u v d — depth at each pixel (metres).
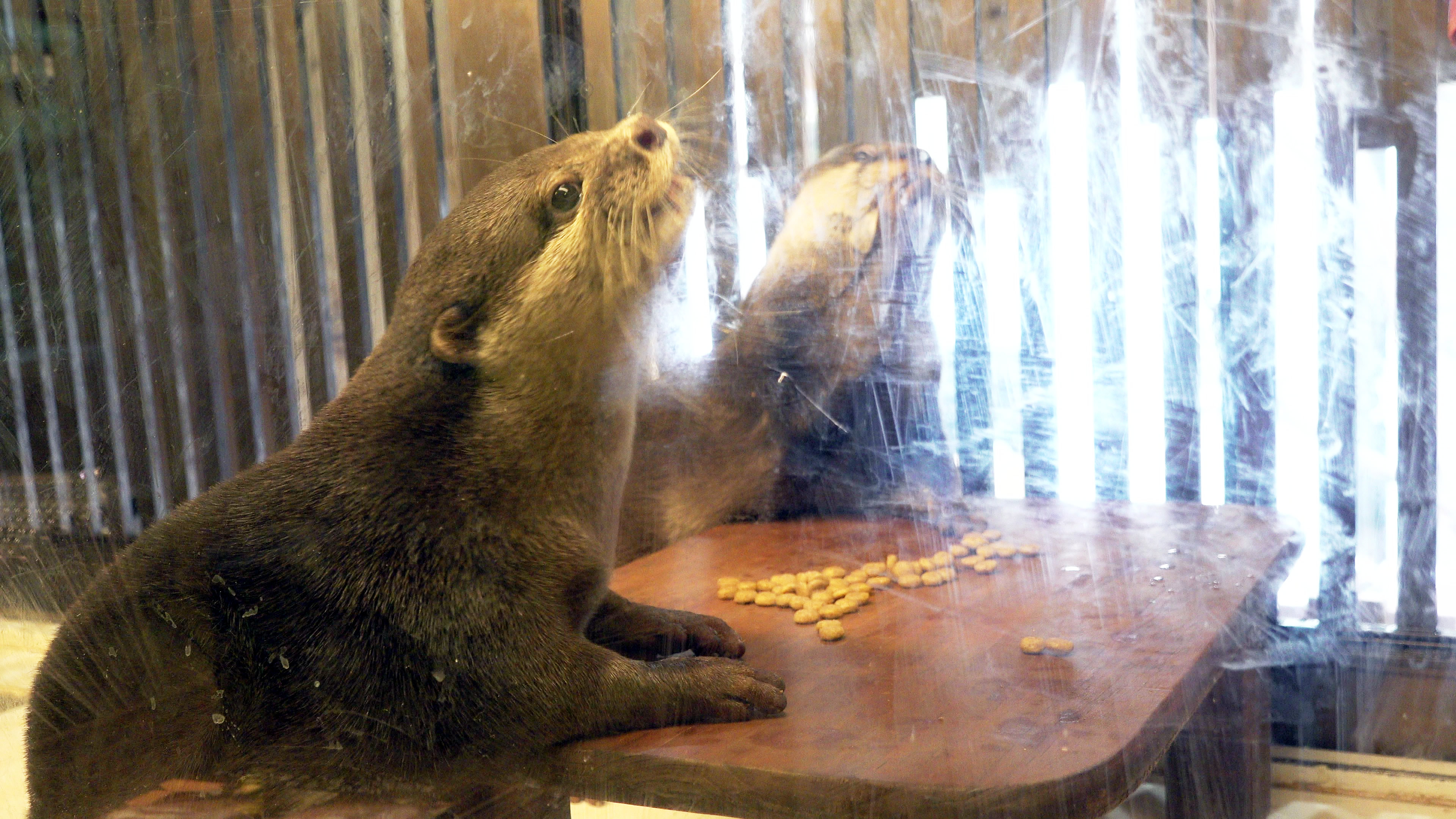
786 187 0.97
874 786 0.68
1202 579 0.71
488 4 0.80
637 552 1.34
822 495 1.13
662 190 0.86
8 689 0.84
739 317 1.06
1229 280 0.54
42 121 0.83
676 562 1.22
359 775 0.83
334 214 0.86
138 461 0.89
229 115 0.81
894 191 0.77
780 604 1.09
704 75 0.77
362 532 0.89
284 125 0.82
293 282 0.88
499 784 0.84
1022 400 0.60
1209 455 0.56
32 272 0.87
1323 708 0.56
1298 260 0.52
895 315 0.97
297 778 0.81
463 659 0.86
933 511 1.01
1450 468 0.52
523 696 0.86
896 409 1.00
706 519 1.23
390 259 0.92
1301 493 0.55
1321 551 0.55
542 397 0.93
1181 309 0.55
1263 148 0.52
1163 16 0.54
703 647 1.00
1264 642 0.58
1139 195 0.55
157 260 0.84
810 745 0.76
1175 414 0.56
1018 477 0.61
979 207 0.61
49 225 0.86
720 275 0.96
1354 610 0.55
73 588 0.86
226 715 0.83
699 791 0.75
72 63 0.82
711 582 1.14
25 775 0.83
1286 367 0.53
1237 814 0.58
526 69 0.82
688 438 1.22
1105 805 0.65
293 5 0.79
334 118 0.83
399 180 0.87
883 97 0.66
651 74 0.80
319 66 0.81
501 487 0.92
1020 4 0.57
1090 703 0.70
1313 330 0.52
